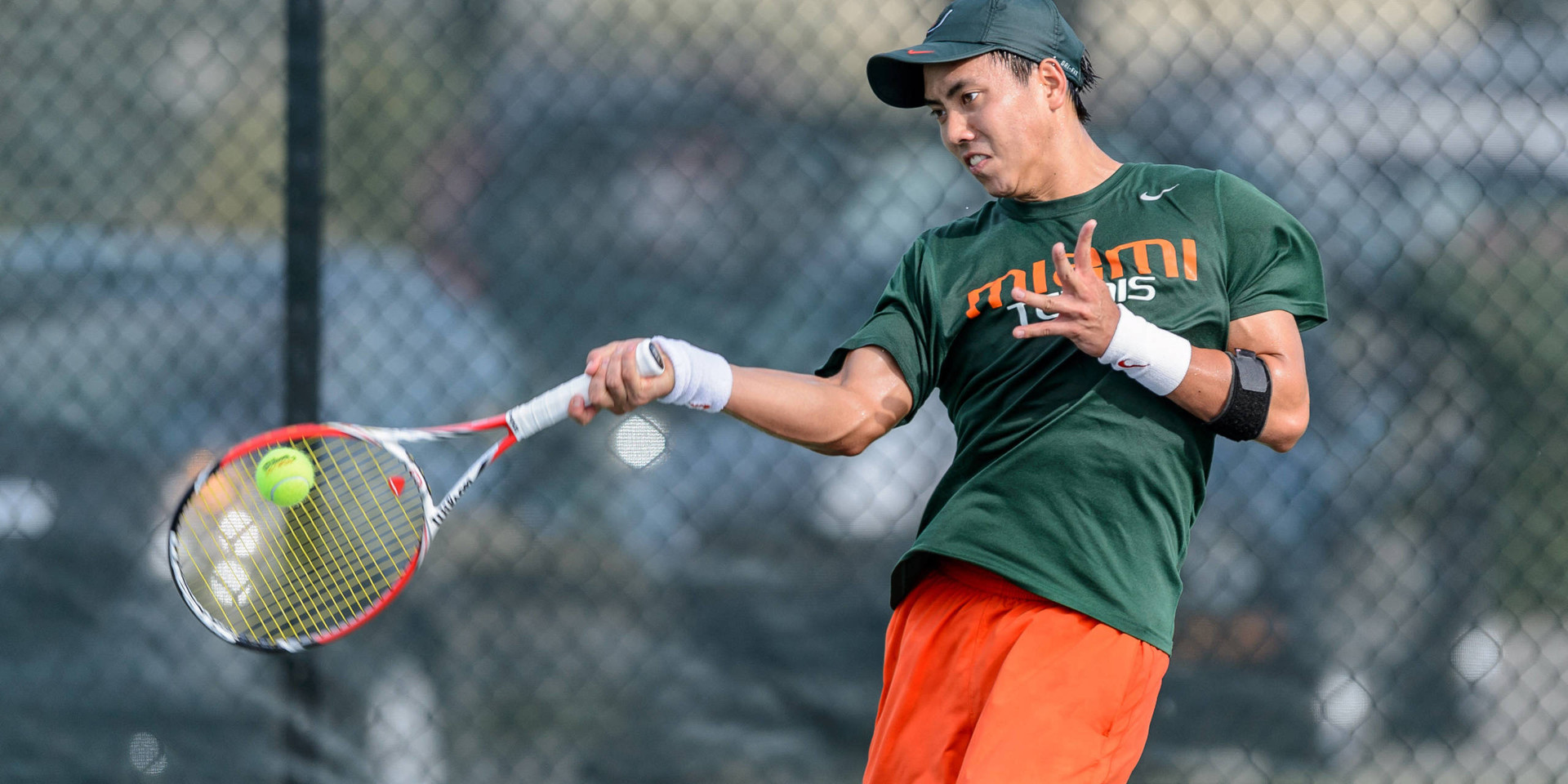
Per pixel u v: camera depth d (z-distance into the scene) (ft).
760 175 63.36
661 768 53.31
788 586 56.90
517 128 62.28
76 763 51.11
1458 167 55.06
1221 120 55.21
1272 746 52.47
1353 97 55.11
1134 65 55.57
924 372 29.78
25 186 57.88
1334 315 55.42
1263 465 54.95
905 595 30.25
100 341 56.39
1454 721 52.95
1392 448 54.85
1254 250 28.12
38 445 54.80
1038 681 27.32
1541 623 54.03
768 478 58.39
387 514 48.39
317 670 50.55
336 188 59.31
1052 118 28.91
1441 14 55.11
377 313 57.98
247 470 39.19
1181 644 53.42
